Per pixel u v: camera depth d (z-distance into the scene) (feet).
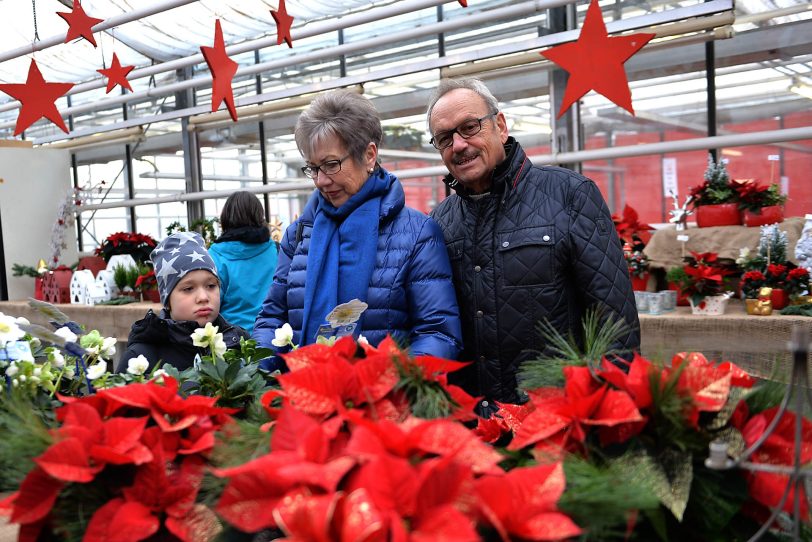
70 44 22.21
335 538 2.02
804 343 2.27
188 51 21.89
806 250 10.13
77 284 18.01
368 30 20.45
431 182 29.68
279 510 2.10
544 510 2.23
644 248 12.17
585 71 6.54
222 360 3.87
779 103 17.15
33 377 3.67
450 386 3.04
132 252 19.13
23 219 21.34
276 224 18.53
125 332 15.72
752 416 2.90
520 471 2.32
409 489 2.07
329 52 17.16
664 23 14.19
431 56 19.56
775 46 15.14
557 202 5.52
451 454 2.20
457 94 5.51
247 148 22.98
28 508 2.60
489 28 18.45
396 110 20.61
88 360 4.22
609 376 2.85
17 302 19.80
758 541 2.75
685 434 2.72
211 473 2.70
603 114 18.94
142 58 22.80
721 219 11.43
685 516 2.73
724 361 3.07
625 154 15.40
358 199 5.78
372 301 5.59
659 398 2.74
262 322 6.39
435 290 5.48
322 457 2.33
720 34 14.64
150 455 2.67
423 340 5.25
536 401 3.03
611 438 2.77
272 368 5.72
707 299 10.19
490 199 5.71
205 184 24.09
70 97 26.76
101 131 23.70
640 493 2.39
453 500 2.18
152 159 25.54
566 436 2.77
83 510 2.64
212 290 6.17
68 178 22.50
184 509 2.66
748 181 11.34
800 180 18.07
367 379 2.76
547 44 15.34
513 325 5.56
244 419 3.70
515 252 5.55
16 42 22.53
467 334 5.82
